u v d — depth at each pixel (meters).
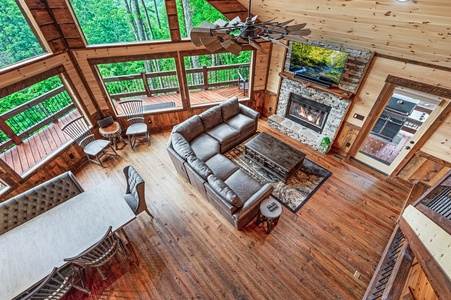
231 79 6.65
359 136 4.38
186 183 4.21
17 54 3.38
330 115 4.63
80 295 2.71
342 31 3.46
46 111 5.01
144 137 5.43
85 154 4.70
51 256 2.25
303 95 4.92
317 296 2.68
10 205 2.60
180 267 2.97
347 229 3.38
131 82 5.96
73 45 3.96
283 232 3.35
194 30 1.67
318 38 4.09
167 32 4.66
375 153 4.82
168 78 6.39
